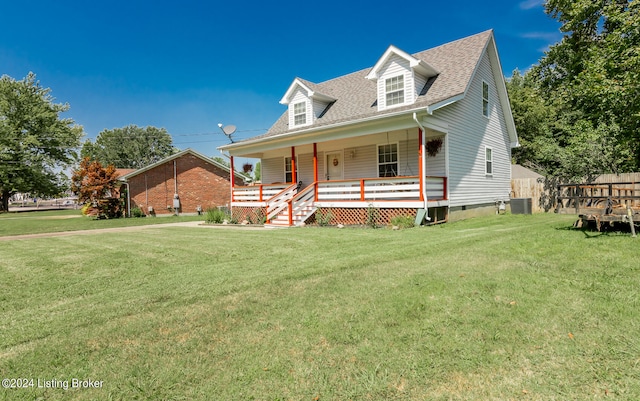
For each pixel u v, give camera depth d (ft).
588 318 9.97
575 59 53.06
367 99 46.70
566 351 8.37
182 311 11.74
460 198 41.11
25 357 8.85
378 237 26.37
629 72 30.32
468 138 43.50
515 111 103.76
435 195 36.19
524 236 21.70
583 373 7.52
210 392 7.29
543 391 6.98
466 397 6.90
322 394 7.13
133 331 10.23
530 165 97.45
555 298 11.51
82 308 12.53
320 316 10.87
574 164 51.96
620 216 20.35
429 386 7.29
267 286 14.05
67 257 22.49
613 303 10.85
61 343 9.59
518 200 45.44
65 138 128.57
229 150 52.31
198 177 85.87
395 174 44.16
